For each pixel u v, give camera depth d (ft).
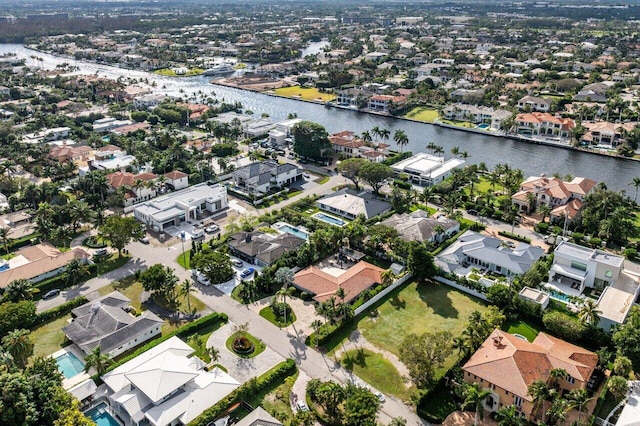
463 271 509.35
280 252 524.52
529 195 635.25
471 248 530.27
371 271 493.36
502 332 384.88
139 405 326.03
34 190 642.63
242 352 393.50
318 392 334.03
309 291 468.34
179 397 334.03
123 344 396.16
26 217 614.34
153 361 352.08
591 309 401.08
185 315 443.32
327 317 431.43
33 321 425.69
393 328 426.10
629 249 533.96
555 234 567.18
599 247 551.59
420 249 488.02
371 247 539.70
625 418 310.45
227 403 335.67
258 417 314.35
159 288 462.19
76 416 311.68
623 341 363.56
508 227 602.44
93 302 434.30
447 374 364.38
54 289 481.46
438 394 356.59
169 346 378.94
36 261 503.20
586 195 611.06
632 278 467.52
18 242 567.18
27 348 363.97
